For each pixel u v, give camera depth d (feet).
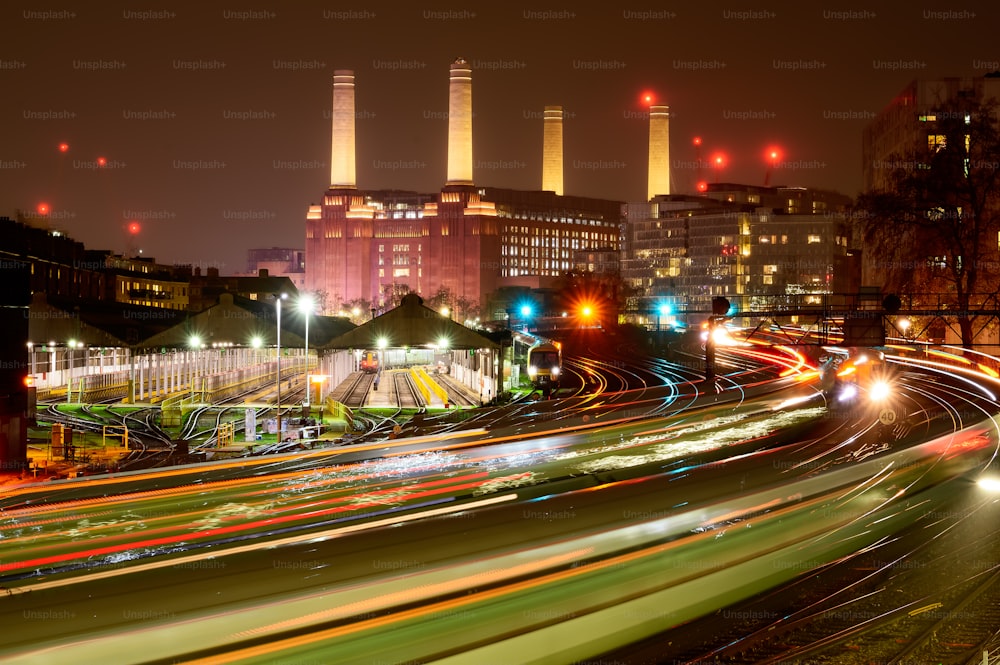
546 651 60.29
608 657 60.18
